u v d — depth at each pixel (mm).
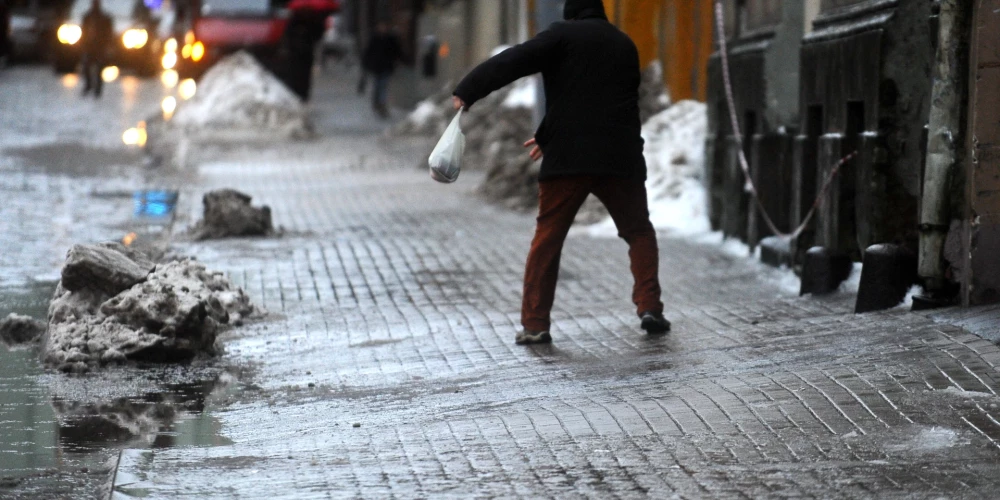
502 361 13727
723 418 10469
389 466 9609
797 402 10742
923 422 10047
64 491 9250
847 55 16797
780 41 20078
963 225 13883
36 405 12086
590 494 8812
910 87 15742
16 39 95500
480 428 10602
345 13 116375
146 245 22766
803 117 18516
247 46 63094
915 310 14234
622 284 18797
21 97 64562
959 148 13906
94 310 14469
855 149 16938
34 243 23016
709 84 23531
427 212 27734
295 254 21531
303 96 64938
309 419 11469
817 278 16734
